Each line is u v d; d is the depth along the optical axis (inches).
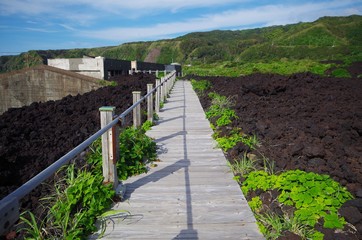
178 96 625.0
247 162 207.6
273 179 171.5
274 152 227.3
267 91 557.0
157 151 247.8
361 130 285.3
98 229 136.8
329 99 484.7
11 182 229.9
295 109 402.3
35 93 1002.1
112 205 158.2
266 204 156.7
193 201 161.8
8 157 273.7
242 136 271.3
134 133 246.1
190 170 206.2
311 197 147.4
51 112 534.6
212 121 355.9
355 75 933.8
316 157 210.7
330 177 180.7
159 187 179.8
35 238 126.3
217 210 152.3
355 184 174.1
